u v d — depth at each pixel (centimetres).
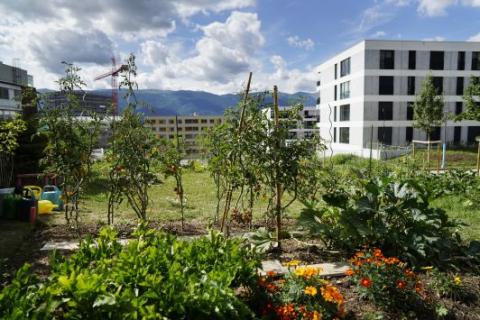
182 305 229
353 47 2828
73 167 554
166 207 779
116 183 558
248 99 497
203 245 330
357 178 664
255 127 479
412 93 2733
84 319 221
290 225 606
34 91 570
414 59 2719
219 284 246
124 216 675
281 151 468
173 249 313
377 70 2684
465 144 2770
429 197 478
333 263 414
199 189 1048
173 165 602
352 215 451
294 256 436
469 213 696
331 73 3281
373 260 339
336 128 3191
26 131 957
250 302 300
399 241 418
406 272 334
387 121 2723
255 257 340
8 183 913
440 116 2266
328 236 455
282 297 297
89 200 833
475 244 441
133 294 232
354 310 311
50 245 488
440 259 414
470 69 2777
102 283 233
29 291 233
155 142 586
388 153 2116
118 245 332
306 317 274
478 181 986
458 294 336
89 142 571
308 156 506
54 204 732
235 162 490
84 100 565
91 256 314
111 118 555
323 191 693
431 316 307
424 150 2323
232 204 810
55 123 534
